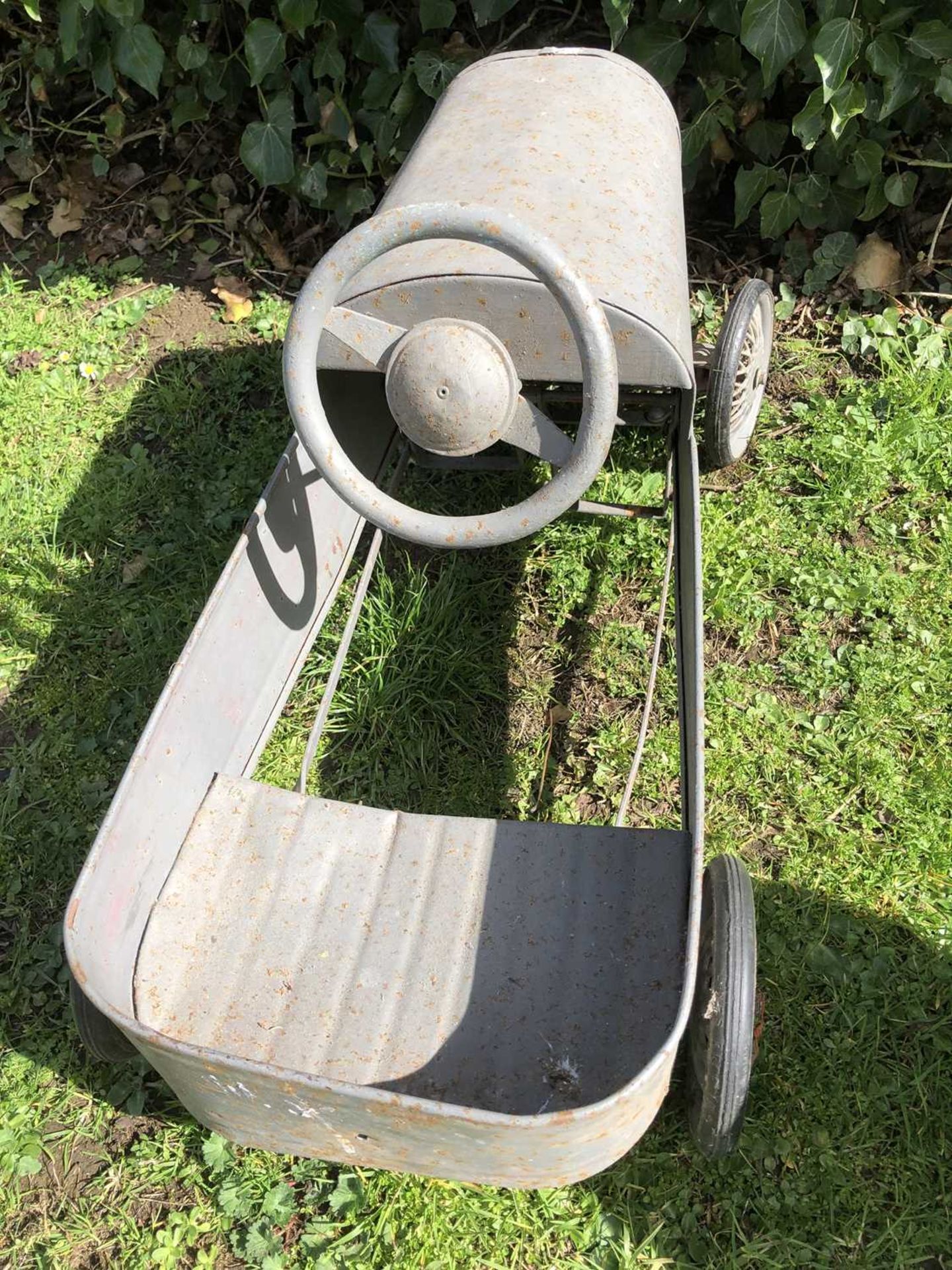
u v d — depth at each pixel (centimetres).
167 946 75
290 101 140
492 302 77
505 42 142
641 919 73
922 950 85
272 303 146
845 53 117
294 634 93
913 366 126
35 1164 80
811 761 98
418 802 98
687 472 87
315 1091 55
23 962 91
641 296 78
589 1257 73
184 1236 75
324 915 76
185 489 125
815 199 132
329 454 71
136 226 158
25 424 134
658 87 104
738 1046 66
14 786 102
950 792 93
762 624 108
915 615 106
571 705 103
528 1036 69
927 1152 76
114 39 140
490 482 119
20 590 117
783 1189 75
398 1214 75
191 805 79
